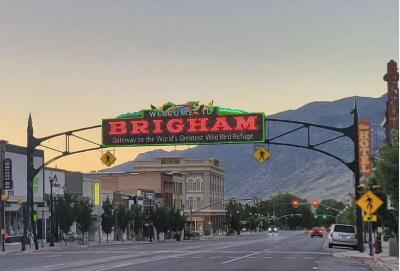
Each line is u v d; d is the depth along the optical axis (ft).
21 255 133.18
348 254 126.72
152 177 418.10
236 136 162.91
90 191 267.80
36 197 218.79
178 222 327.67
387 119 182.60
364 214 113.09
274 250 154.20
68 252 146.51
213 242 248.11
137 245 209.56
